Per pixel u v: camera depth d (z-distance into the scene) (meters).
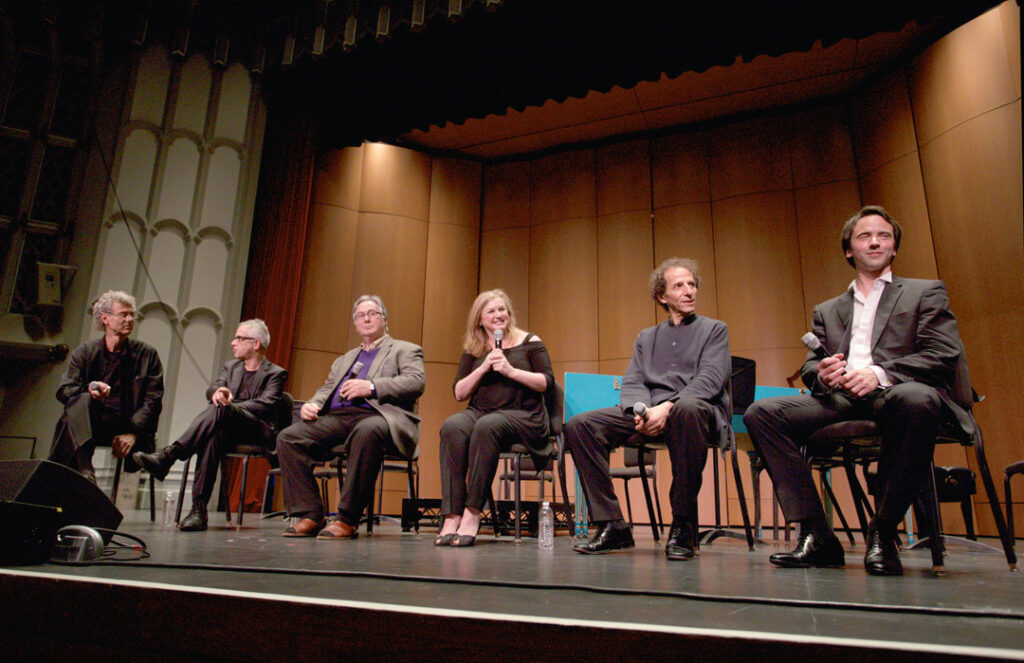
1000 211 4.70
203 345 5.18
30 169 4.77
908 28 5.25
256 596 0.93
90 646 1.02
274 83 5.90
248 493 5.26
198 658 0.94
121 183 5.04
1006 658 0.65
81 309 4.76
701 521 5.47
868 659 0.69
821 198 6.04
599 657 0.76
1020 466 2.17
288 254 5.84
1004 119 4.77
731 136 6.53
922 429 1.57
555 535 3.54
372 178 6.82
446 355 6.62
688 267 2.43
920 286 1.87
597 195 6.89
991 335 4.64
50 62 4.93
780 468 1.80
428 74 5.54
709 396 2.11
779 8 4.62
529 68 5.26
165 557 1.46
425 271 6.81
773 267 6.06
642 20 4.81
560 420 2.73
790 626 0.79
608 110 6.51
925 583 1.28
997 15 4.88
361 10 5.43
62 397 3.15
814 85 6.08
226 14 5.71
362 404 2.82
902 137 5.55
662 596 1.01
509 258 7.00
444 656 0.82
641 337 2.45
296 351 6.06
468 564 1.51
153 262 5.09
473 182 7.20
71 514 1.49
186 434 2.82
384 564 1.45
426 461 6.27
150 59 5.33
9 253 4.62
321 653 0.87
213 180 5.44
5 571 1.14
